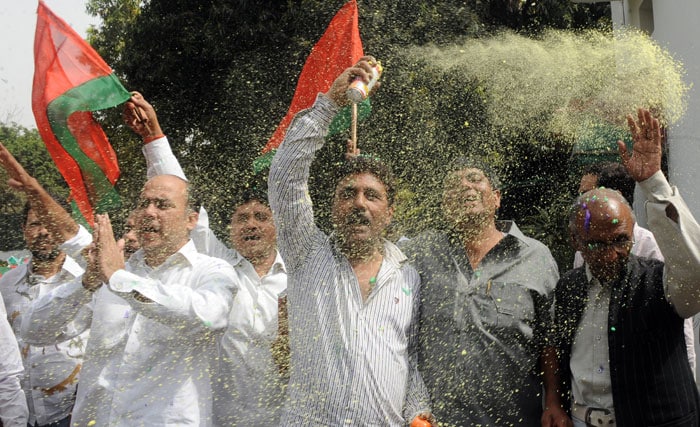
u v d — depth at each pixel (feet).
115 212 11.73
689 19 15.21
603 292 8.80
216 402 9.50
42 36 11.11
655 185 8.21
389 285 8.36
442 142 20.77
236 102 26.58
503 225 9.70
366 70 8.30
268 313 9.97
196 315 8.32
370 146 20.89
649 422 8.39
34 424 10.84
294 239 8.30
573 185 17.02
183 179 10.54
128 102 10.79
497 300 8.95
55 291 9.29
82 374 8.89
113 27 28.91
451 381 8.71
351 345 7.99
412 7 24.38
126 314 8.92
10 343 10.36
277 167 8.25
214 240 11.04
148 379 8.46
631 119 8.30
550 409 9.00
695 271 7.97
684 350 8.64
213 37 27.25
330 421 7.86
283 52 26.78
